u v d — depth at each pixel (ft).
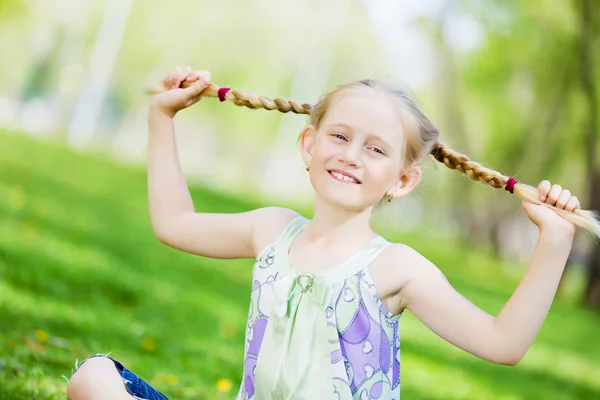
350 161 10.52
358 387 10.23
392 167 10.72
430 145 11.16
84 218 51.16
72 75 138.92
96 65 125.90
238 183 126.41
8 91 142.61
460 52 99.04
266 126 160.15
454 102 99.96
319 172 10.71
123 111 149.28
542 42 85.25
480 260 94.94
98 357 10.77
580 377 40.37
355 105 10.75
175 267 44.04
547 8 83.25
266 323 10.60
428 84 116.16
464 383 31.73
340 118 10.74
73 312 25.73
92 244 42.73
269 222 11.34
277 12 140.67
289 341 10.28
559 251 10.03
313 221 10.93
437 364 34.63
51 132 122.31
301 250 10.82
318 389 10.09
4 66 142.41
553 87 84.89
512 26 88.38
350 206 10.55
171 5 139.95
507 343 9.95
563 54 82.99
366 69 135.44
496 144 94.22
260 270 10.93
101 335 23.47
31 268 30.83
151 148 12.10
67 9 135.95
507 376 36.04
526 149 91.76
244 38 141.18
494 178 10.84
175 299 34.50
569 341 54.03
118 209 59.98
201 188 81.87
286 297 10.39
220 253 11.71
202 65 142.00
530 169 91.20
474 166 11.05
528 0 85.15
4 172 61.87
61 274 31.78
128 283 34.47
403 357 34.14
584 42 77.36
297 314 10.32
